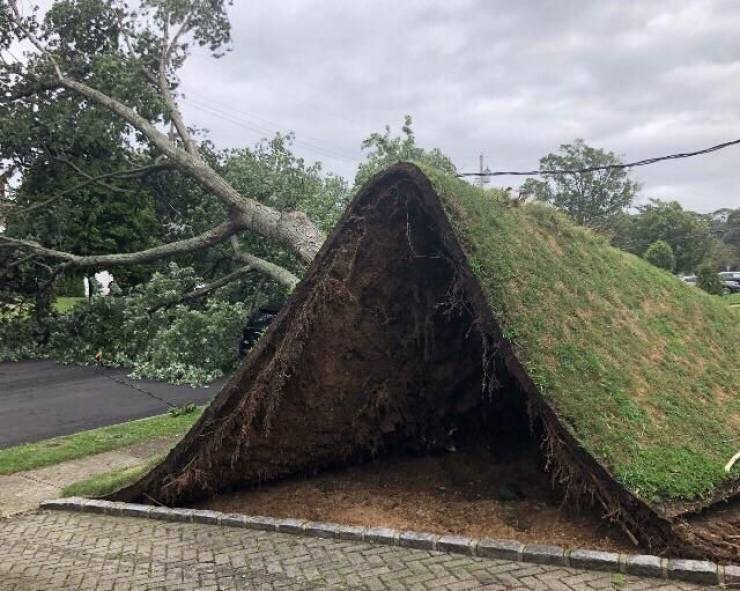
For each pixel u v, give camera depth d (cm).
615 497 416
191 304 1323
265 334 527
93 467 700
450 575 394
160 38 1423
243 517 507
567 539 436
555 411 441
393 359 568
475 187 585
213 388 1137
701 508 421
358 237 518
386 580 394
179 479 543
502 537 448
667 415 505
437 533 462
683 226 3934
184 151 1216
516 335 463
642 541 409
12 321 1492
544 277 552
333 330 534
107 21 1410
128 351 1358
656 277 801
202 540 480
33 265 1430
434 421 616
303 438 570
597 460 421
